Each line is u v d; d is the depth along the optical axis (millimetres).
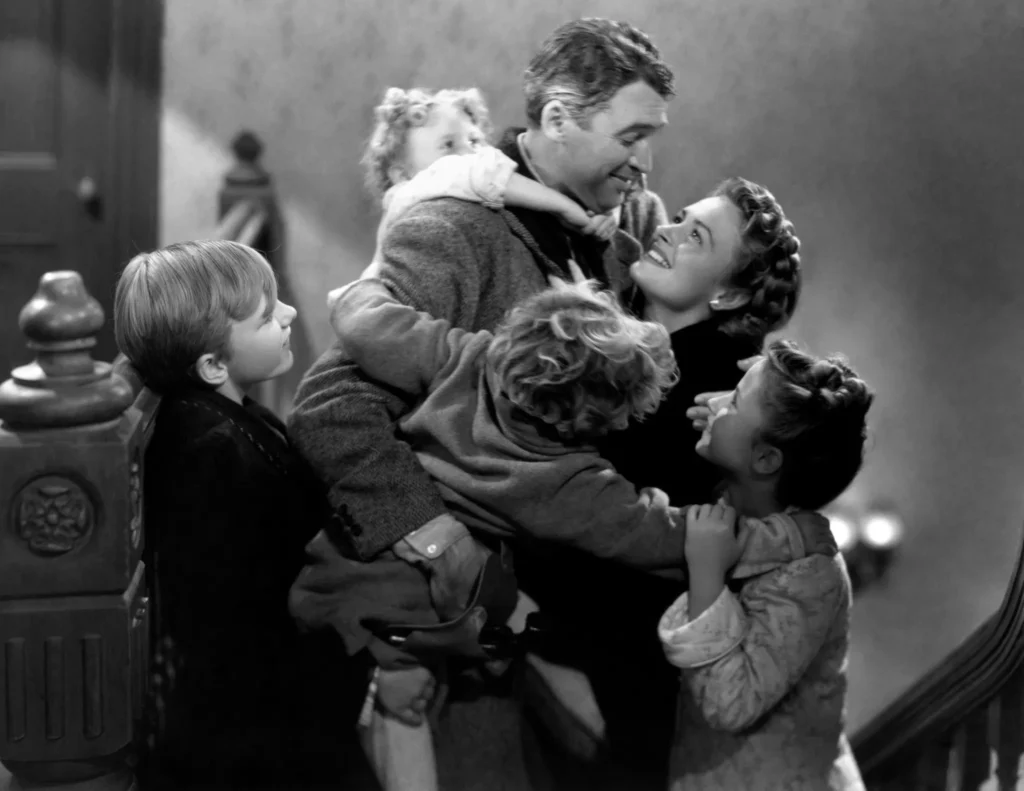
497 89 3938
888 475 4188
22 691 1301
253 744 1521
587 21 1642
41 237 3922
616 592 1595
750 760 1500
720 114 3947
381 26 3908
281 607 1521
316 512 1562
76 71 3859
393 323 1457
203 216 3975
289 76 3926
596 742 1646
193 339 1479
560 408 1393
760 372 1490
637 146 1657
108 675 1314
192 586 1480
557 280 1521
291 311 1589
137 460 1356
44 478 1271
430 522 1431
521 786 1571
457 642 1420
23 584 1283
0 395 1273
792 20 3910
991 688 2053
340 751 1538
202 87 3918
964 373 4125
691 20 3883
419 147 2135
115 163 3912
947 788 2096
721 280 1709
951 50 3934
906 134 3980
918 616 4160
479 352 1472
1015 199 3996
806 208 4023
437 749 1533
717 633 1427
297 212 4000
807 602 1457
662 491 1582
